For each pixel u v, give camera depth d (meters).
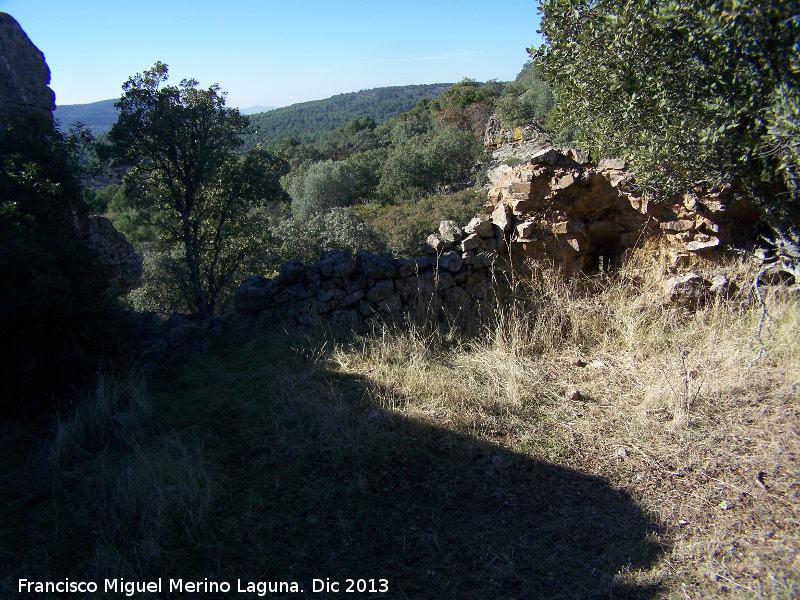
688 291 5.21
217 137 9.95
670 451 3.22
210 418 3.74
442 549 2.55
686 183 5.11
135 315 4.95
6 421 3.69
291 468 3.15
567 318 5.08
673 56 4.29
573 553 2.50
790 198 4.87
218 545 2.58
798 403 3.52
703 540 2.50
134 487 2.84
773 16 3.62
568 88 5.30
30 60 6.36
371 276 5.25
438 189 32.56
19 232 3.76
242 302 5.48
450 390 3.91
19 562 2.51
